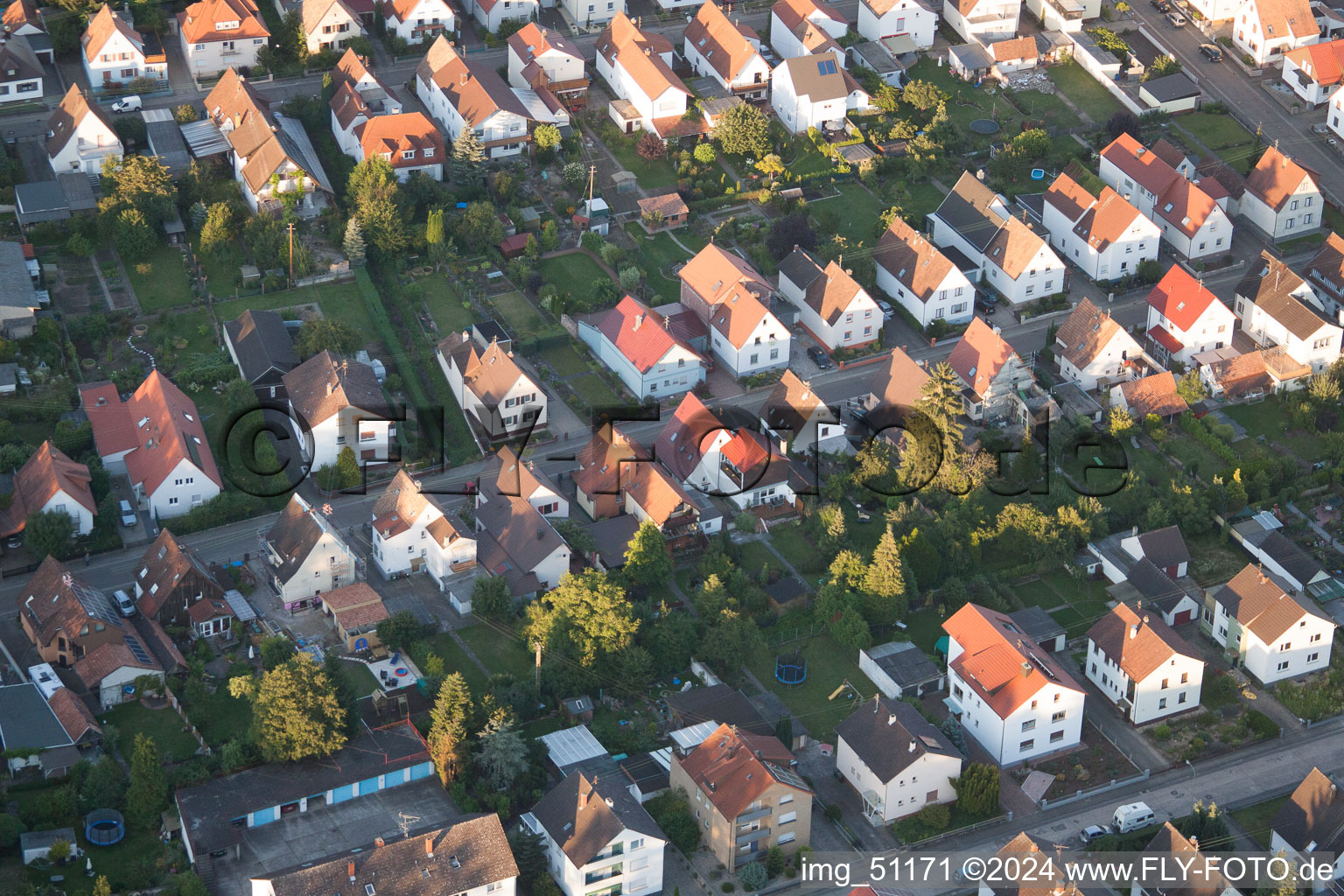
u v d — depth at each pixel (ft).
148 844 528.63
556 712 591.37
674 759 557.33
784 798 539.29
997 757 584.81
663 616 621.31
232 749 549.54
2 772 546.26
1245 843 557.33
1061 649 630.33
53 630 586.04
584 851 517.96
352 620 610.65
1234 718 608.60
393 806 551.18
